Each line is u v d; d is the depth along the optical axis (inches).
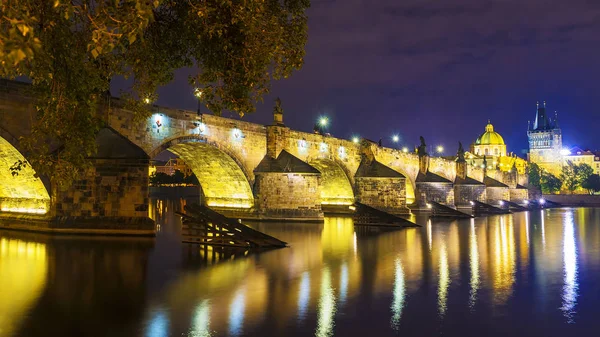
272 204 2950.3
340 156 3757.4
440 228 2706.7
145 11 532.1
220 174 3004.4
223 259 1422.2
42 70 700.7
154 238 1780.3
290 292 1028.5
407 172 4626.0
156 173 7234.3
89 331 754.8
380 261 1448.1
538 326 808.3
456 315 869.2
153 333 749.3
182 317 834.2
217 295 992.2
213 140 2650.1
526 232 2506.2
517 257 1557.6
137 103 1058.1
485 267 1358.3
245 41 867.4
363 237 2127.2
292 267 1321.4
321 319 833.5
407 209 3577.8
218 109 913.5
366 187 3678.6
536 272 1286.9
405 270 1301.7
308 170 2955.2
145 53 930.1
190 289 1040.8
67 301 924.6
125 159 1815.9
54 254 1427.2
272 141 3051.2
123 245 1611.7
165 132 2351.1
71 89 780.6
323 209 3954.2
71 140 812.0
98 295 975.0
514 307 925.8
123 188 1814.7
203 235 1756.9
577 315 874.1
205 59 940.0
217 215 1755.7
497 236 2261.3
